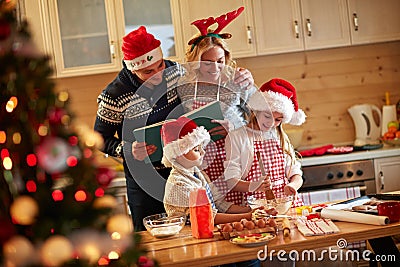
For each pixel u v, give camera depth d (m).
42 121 1.30
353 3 4.25
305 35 4.21
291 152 2.82
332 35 4.25
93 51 4.04
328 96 4.57
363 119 4.46
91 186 1.34
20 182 1.32
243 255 2.01
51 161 1.27
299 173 2.78
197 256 2.00
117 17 4.02
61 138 1.31
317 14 4.23
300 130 4.35
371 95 4.60
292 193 2.63
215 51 2.52
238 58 4.48
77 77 4.35
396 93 4.60
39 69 1.29
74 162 1.33
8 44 1.30
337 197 3.26
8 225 1.22
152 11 4.05
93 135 1.42
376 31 4.28
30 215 1.24
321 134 4.57
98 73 4.05
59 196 1.29
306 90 4.55
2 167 1.32
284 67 4.52
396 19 4.30
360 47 4.57
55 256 1.25
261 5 4.17
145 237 2.33
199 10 4.09
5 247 1.21
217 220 2.38
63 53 4.02
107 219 1.38
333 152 4.07
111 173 1.41
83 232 1.34
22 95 1.30
